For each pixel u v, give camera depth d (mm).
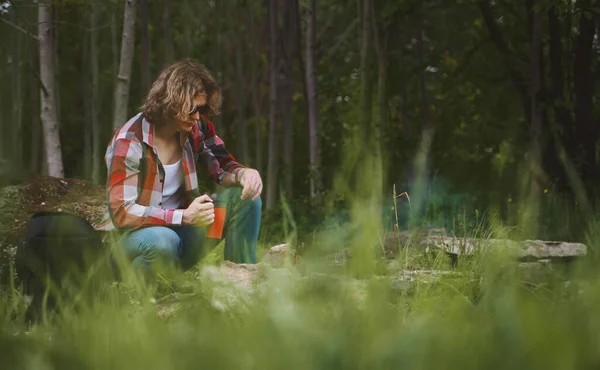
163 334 2160
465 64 14141
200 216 3979
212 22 16453
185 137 4184
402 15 11961
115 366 1854
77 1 7918
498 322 1893
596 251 4340
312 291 2371
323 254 2629
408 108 16266
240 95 13867
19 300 3357
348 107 13000
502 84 14445
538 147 10922
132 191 3992
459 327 1947
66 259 3363
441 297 2820
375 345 1739
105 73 16312
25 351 2098
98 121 13094
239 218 4422
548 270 2945
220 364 1763
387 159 10211
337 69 16281
